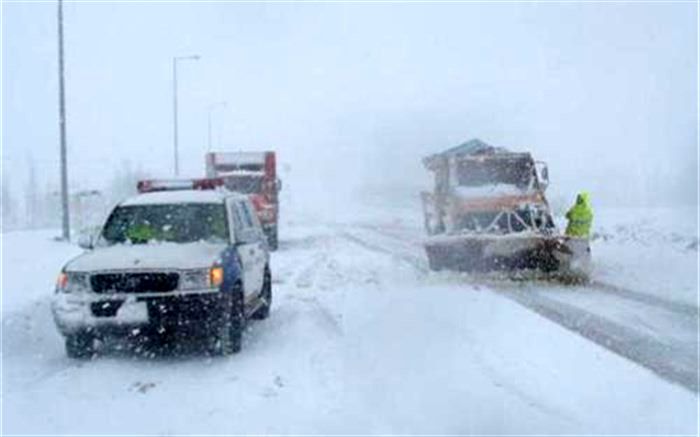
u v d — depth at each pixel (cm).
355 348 1042
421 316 1254
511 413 767
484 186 1944
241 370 947
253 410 791
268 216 2628
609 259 2083
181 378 916
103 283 967
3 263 1873
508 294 1505
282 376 915
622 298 1449
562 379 884
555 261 1702
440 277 1761
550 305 1367
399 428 728
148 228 1110
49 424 758
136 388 877
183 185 1405
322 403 809
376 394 834
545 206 1881
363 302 1413
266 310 1277
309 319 1265
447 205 1956
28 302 1337
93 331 959
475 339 1081
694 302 1397
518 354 996
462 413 767
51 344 1112
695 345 1046
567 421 747
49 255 2077
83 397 847
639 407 789
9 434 730
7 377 930
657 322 1207
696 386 859
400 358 982
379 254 2405
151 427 746
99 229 1132
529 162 1948
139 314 954
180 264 973
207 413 786
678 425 739
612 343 1058
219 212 1126
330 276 1822
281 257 2338
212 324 984
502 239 1712
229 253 1049
